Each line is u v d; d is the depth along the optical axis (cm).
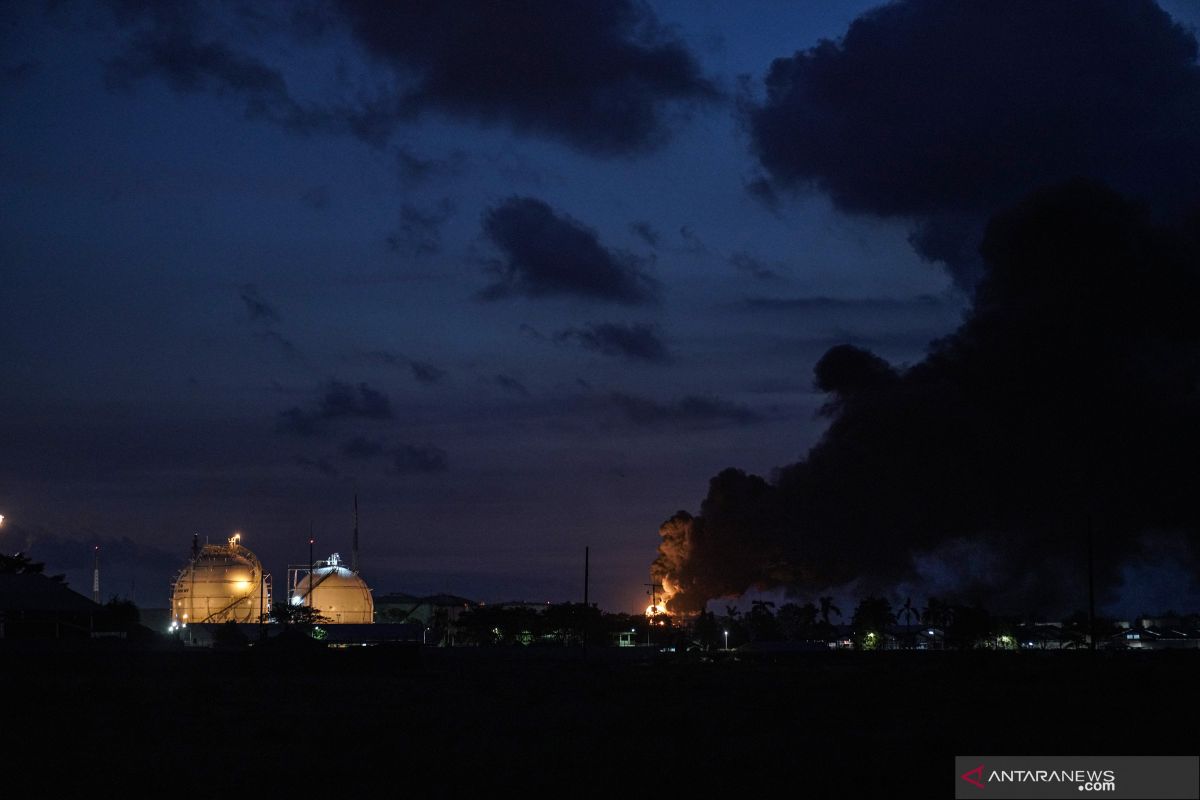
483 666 11912
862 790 3152
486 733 4631
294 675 10019
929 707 6147
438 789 3133
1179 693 7306
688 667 12262
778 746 4103
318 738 4503
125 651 10944
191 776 3409
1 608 12044
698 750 3981
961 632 17062
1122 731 4672
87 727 4969
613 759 3709
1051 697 6912
